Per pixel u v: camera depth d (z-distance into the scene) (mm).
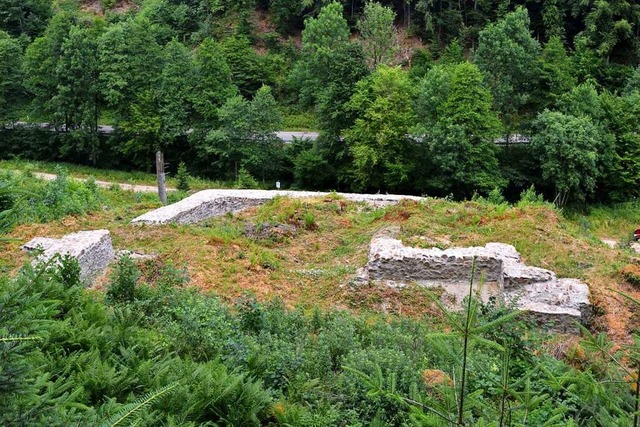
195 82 45625
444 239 18391
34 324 4992
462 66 38469
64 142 46438
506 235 18312
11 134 48250
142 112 45125
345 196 24438
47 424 4492
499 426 5508
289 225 20297
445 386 6105
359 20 53375
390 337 11148
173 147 46688
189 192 35531
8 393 4246
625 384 6238
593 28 51500
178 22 60719
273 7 59406
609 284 15680
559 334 13492
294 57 56156
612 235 36875
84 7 66312
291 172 43750
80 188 23219
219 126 44625
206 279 15367
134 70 46219
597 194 41750
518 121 43594
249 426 7109
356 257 17859
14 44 49062
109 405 5625
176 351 8773
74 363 7160
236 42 53344
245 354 9094
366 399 8172
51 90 47312
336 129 42312
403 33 57750
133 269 12180
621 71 49844
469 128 38062
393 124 38844
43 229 17688
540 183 41000
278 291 15516
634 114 41875
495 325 5344
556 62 46031
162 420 6449
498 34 43094
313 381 8477
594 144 38938
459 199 39875
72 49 45094
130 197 31609
